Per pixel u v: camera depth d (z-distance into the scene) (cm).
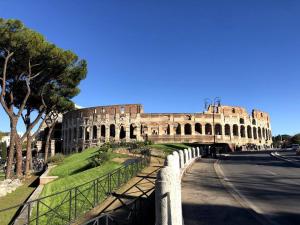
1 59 3186
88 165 3177
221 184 1911
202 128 9050
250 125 10300
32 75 3456
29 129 3647
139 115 8919
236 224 1041
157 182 760
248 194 1580
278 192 1622
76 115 9888
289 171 2575
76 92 3988
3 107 3191
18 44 3014
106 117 9181
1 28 2952
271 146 10888
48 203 2016
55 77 3628
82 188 2173
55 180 2875
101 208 1548
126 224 1214
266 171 2609
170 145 5431
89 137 9419
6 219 1892
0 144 7556
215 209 1255
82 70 3822
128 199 1577
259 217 1123
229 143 8462
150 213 1213
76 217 1480
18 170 3550
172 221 739
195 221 1086
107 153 3192
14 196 2612
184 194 1582
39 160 5641
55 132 10888
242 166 3116
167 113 8931
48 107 4091
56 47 3281
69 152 9950
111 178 1825
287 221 1071
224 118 9462
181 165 2483
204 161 3809
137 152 3572
